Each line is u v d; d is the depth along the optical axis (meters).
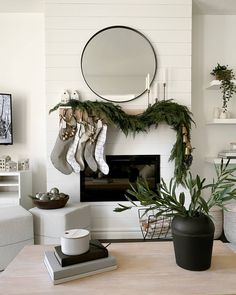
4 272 1.19
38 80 3.25
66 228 2.43
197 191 1.22
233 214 2.58
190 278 1.14
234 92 3.27
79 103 2.85
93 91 2.98
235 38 3.30
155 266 1.25
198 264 1.20
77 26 2.95
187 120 2.92
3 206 2.83
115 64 3.00
